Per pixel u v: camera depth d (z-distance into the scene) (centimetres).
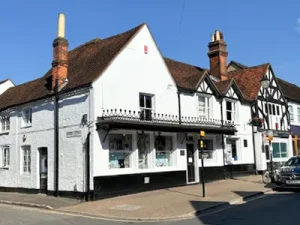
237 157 2350
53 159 1703
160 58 1873
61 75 1742
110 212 1207
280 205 1220
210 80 2150
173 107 1906
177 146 1895
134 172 1650
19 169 1933
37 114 1850
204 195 1453
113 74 1622
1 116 2152
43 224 1050
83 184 1530
